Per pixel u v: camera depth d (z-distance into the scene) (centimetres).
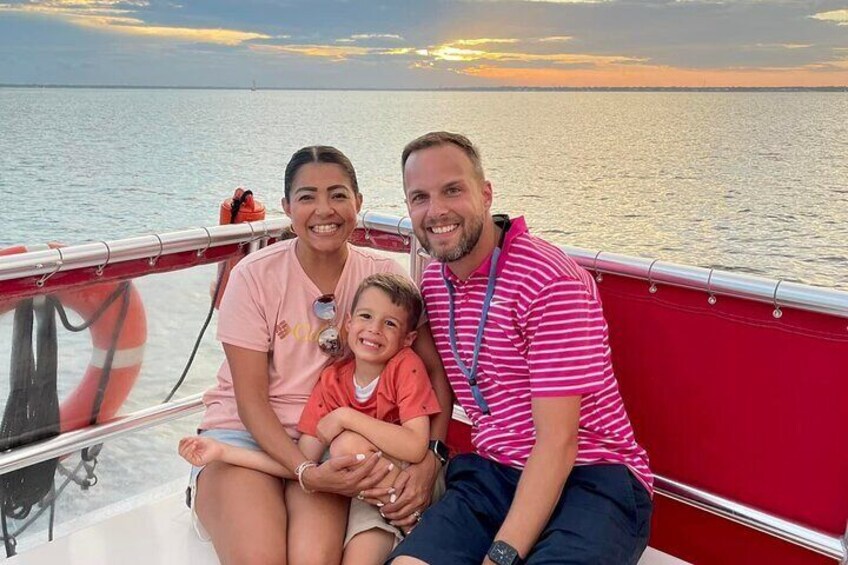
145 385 246
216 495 196
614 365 221
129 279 229
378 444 196
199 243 238
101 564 197
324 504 193
